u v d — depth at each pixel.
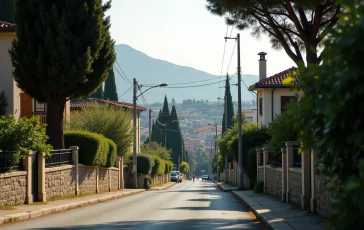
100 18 31.69
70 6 30.41
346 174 6.30
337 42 5.29
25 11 30.17
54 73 29.95
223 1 23.00
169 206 26.86
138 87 51.44
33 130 23.64
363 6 5.07
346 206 5.79
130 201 31.61
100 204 28.58
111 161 40.72
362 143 5.46
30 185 24.39
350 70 5.23
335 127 5.94
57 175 28.44
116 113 48.56
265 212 20.67
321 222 16.48
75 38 30.28
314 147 6.55
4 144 22.42
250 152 45.91
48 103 31.62
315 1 20.73
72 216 20.80
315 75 5.96
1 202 21.22
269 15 24.08
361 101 5.49
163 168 84.50
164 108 140.00
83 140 34.28
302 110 6.28
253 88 57.41
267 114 54.97
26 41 30.31
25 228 16.31
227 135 70.12
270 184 33.53
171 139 138.75
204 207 26.27
